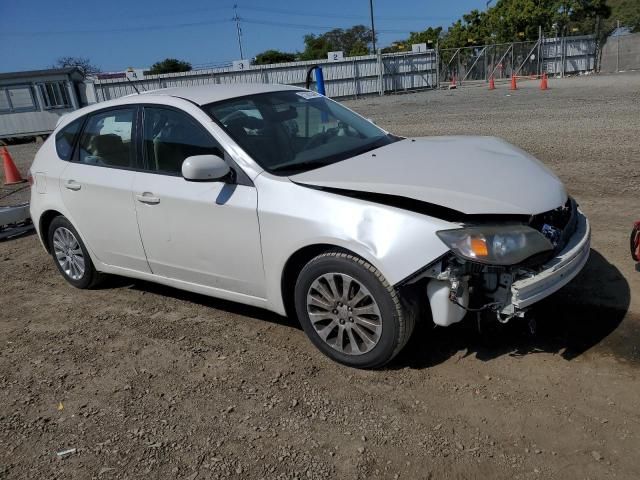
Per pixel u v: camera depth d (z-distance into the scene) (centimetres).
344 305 344
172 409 334
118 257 467
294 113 441
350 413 315
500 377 334
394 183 334
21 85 2262
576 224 365
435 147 412
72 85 2341
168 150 417
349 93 3191
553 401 309
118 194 441
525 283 304
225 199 375
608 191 668
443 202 314
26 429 328
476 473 265
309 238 339
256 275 378
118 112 459
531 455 273
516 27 4044
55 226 517
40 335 445
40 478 288
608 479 255
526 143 1012
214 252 393
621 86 2217
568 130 1123
